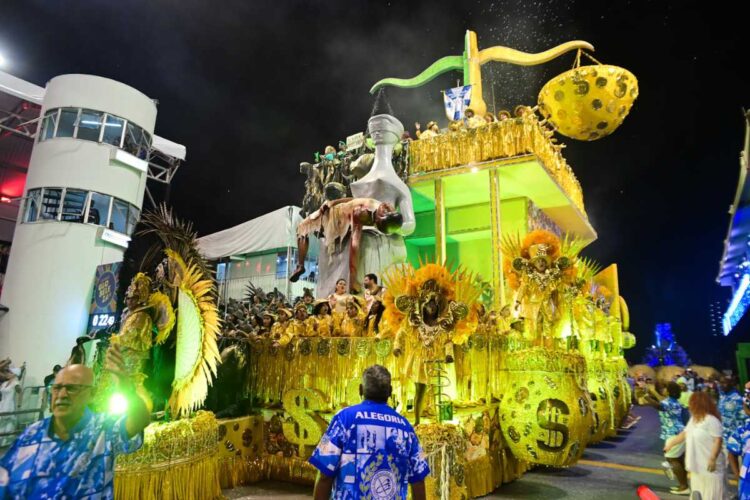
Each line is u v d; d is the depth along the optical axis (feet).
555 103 40.09
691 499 14.78
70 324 50.52
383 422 9.98
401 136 39.34
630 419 50.65
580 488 23.53
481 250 46.24
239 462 22.93
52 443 8.08
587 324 33.94
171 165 69.36
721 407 26.07
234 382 25.66
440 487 17.66
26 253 51.65
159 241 19.66
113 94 57.26
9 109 66.23
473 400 23.22
